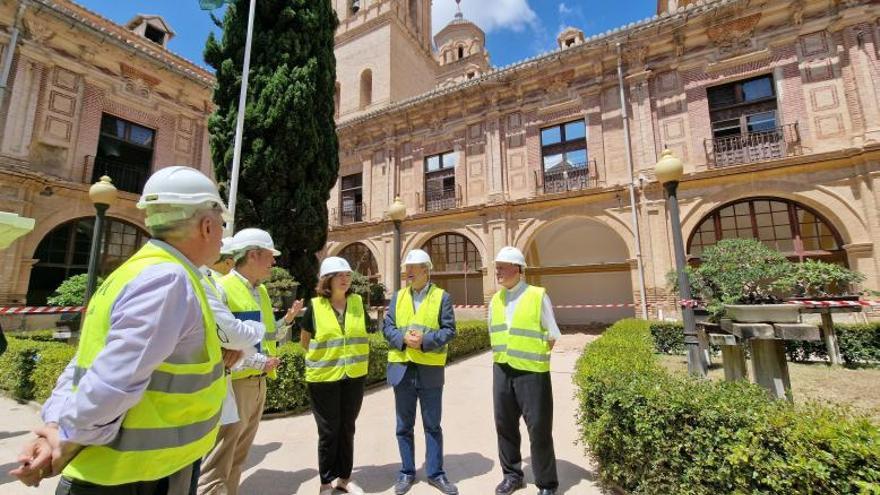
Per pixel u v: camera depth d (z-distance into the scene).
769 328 3.34
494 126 15.73
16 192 11.54
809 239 11.66
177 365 1.42
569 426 4.80
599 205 13.38
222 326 1.98
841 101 10.65
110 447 1.30
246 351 2.15
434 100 16.88
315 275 9.29
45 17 12.27
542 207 14.38
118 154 14.30
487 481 3.37
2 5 11.55
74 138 13.00
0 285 10.95
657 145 12.70
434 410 3.28
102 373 1.19
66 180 12.48
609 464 3.09
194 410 1.46
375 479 3.42
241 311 2.84
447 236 17.25
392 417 5.17
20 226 4.20
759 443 2.23
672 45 12.88
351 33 25.73
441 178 17.05
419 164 17.58
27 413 5.34
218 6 9.39
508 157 15.41
